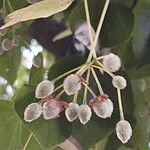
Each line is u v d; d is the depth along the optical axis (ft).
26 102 1.23
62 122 1.23
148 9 1.36
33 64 1.47
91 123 1.25
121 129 1.11
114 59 1.14
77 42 1.43
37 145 1.38
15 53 1.56
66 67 1.25
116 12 1.29
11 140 1.39
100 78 1.28
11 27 1.41
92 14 1.30
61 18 1.60
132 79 1.38
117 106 1.26
